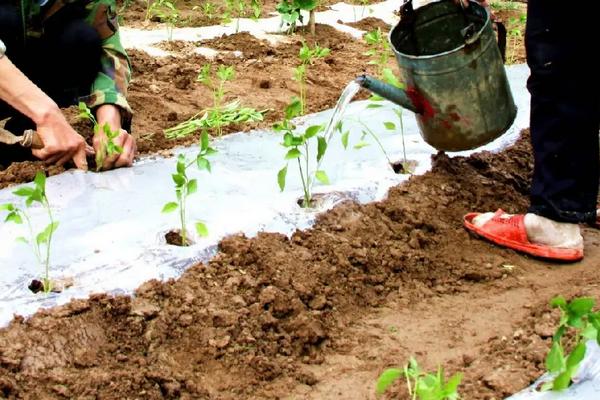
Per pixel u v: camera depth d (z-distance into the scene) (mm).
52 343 2789
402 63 3270
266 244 3105
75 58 3650
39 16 3578
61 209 3240
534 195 3191
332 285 3059
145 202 3283
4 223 3154
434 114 3311
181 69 4633
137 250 3055
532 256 3229
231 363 2826
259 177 3445
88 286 2938
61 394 2701
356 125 3863
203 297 2945
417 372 2621
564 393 2666
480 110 3291
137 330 2857
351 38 5402
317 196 3330
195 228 3141
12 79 3367
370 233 3234
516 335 2887
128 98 4227
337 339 2936
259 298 2963
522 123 3910
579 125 3074
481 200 3445
